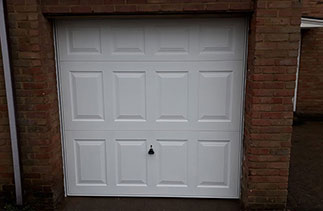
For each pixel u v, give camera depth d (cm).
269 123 301
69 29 325
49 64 317
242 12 294
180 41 322
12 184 335
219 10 290
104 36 325
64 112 343
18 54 300
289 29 281
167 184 355
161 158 349
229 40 319
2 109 318
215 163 346
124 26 322
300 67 718
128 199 355
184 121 339
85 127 345
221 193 352
